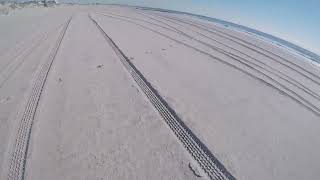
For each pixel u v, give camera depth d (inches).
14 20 1051.9
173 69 660.1
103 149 405.7
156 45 816.9
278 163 397.4
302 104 554.9
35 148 405.1
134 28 982.4
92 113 486.6
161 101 528.7
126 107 507.2
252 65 711.7
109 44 819.4
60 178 357.4
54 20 1077.8
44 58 706.2
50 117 474.3
